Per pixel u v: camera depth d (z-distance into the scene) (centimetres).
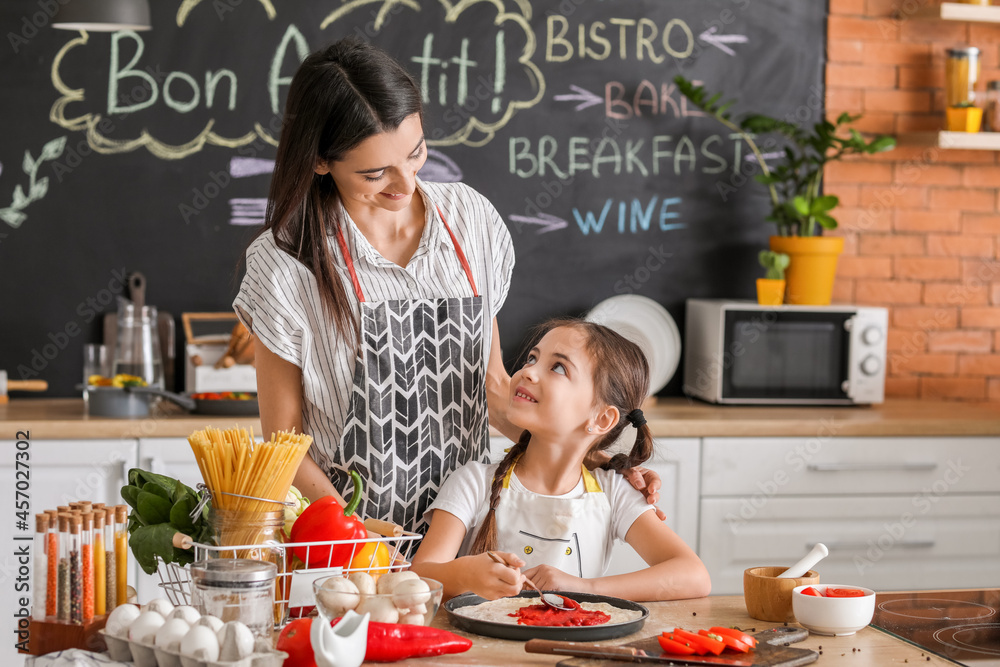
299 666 100
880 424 283
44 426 248
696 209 331
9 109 293
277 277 147
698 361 317
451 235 161
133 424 254
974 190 339
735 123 332
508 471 152
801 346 305
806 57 333
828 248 309
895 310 339
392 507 154
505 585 122
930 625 128
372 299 152
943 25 337
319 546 117
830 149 333
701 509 278
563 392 146
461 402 158
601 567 151
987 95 322
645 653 105
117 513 114
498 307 170
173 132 302
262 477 112
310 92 134
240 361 283
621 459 158
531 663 105
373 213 155
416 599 109
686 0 326
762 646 110
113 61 297
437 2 313
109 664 104
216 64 303
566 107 322
